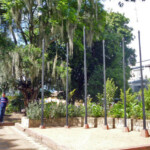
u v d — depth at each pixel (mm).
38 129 9227
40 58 16922
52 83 18375
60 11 18453
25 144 6164
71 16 18578
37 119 10383
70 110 11602
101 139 6539
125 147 5281
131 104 10414
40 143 6457
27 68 15742
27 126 10023
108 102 12859
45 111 10938
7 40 17984
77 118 11273
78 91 27750
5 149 5336
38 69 16344
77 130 9016
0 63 16469
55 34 19422
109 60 30078
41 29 19141
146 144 5742
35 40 20516
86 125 9734
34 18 21453
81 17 20797
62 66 18375
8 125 11688
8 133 8438
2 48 17406
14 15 17672
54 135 7352
